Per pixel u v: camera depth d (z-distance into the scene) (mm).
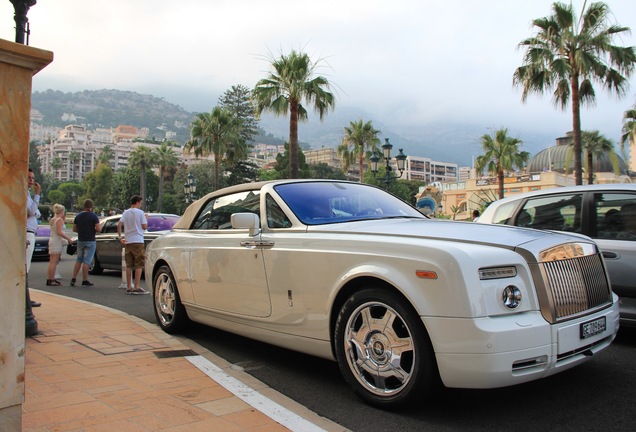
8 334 2148
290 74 21453
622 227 4965
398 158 22719
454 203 85750
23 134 2197
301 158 67188
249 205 4547
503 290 2926
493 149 43438
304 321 3691
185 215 5551
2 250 2135
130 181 83938
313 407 3324
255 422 2980
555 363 2975
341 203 4395
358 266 3328
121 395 3408
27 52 2164
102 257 12258
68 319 6062
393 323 3168
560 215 5469
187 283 5055
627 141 33688
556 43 19234
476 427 2957
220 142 39875
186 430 2842
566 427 2951
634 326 4727
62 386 3572
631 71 18828
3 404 2121
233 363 4383
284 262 3852
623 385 3664
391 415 3148
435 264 2943
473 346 2773
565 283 3180
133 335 5305
